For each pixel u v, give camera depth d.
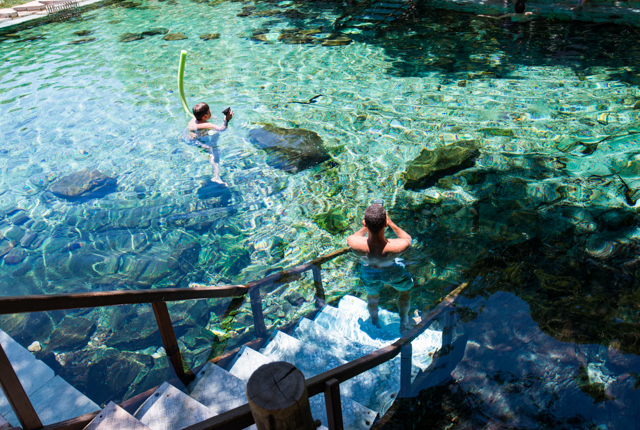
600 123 6.89
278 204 5.70
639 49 9.49
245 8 14.82
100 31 13.10
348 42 11.30
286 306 4.21
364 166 6.32
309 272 4.63
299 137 7.04
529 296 3.89
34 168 6.55
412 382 3.08
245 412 1.94
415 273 4.35
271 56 10.64
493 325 3.54
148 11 15.05
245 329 4.01
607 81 8.22
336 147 6.79
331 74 9.47
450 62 9.68
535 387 2.94
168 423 2.59
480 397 2.91
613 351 3.19
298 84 9.05
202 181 6.20
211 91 8.89
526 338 3.38
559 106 7.48
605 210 5.08
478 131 6.95
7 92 9.11
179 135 7.28
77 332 4.06
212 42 11.78
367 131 7.16
